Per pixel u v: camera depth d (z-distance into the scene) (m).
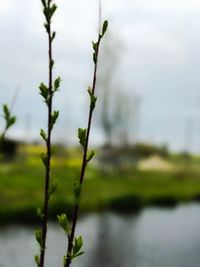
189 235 36.28
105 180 70.25
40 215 2.26
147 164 100.88
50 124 2.26
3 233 32.19
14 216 38.16
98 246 30.88
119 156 81.12
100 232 35.72
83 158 2.30
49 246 29.33
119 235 34.97
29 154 76.00
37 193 49.44
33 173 58.91
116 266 26.05
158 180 79.69
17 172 58.47
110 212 46.91
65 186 41.12
